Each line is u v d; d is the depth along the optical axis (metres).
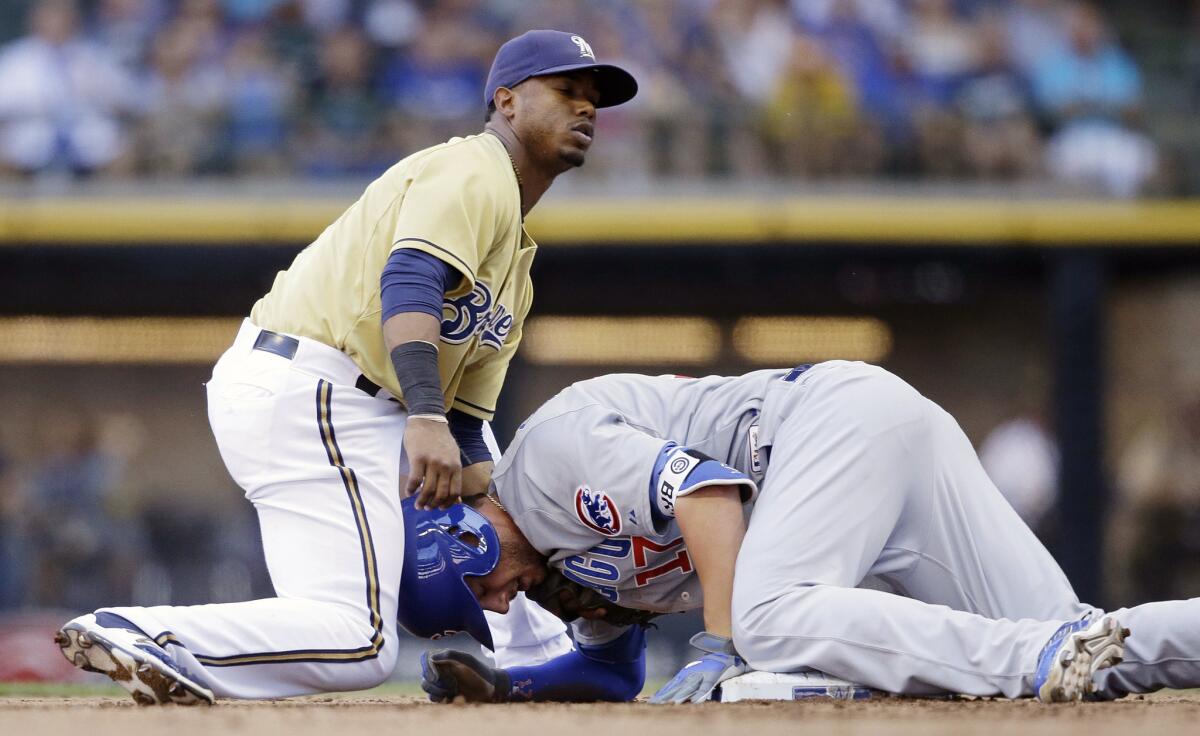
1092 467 42.81
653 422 13.70
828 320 53.22
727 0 45.91
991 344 52.97
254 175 43.59
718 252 42.97
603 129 43.84
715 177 43.88
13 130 43.41
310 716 10.85
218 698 13.68
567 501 13.34
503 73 14.62
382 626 13.05
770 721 10.06
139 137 43.66
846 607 12.33
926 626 12.20
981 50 46.25
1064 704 11.67
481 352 14.77
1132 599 46.31
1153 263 44.47
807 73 44.88
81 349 52.44
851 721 10.01
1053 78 46.16
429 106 45.06
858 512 12.88
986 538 13.48
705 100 44.66
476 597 13.83
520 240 14.62
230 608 12.47
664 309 52.41
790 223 42.62
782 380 13.77
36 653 28.27
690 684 12.85
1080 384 43.09
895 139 44.62
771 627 12.52
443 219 13.30
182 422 52.84
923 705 11.70
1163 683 12.20
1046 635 11.92
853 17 46.00
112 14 45.12
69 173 43.16
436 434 12.79
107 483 46.88
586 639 14.77
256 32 45.16
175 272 45.12
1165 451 49.66
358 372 13.70
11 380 52.38
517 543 13.85
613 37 45.38
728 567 12.80
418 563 13.65
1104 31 47.25
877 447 13.02
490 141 14.22
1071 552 42.62
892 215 42.88
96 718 10.62
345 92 44.84
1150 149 45.47
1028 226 42.97
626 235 42.41
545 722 10.20
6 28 44.56
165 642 12.03
